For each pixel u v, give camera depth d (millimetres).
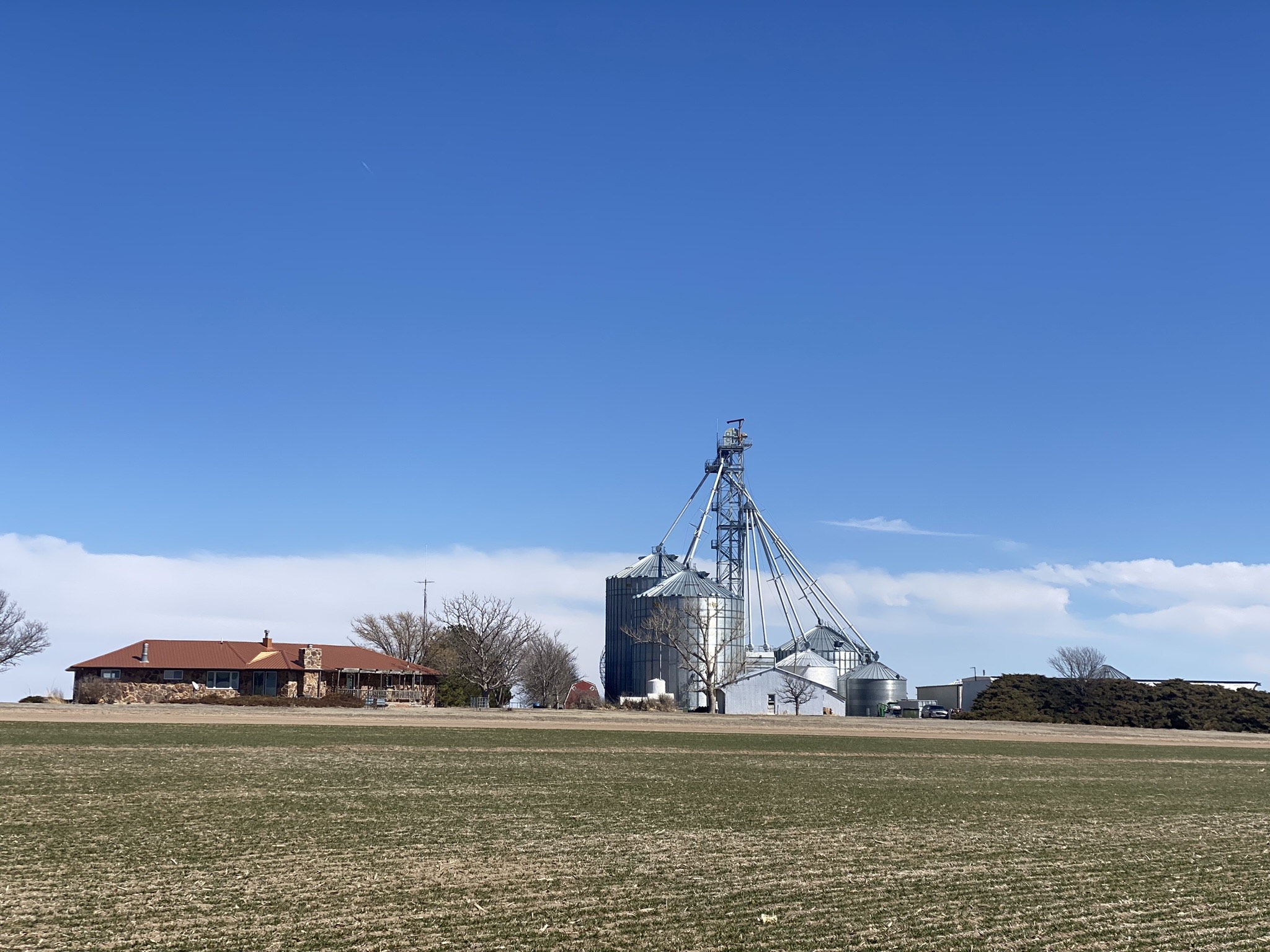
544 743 62906
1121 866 26531
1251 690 133875
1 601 140125
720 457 167500
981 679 157125
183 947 18156
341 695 114125
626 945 18797
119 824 29656
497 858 26000
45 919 19672
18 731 59938
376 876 23719
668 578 158125
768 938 19359
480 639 142375
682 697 149500
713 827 31531
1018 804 39344
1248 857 28266
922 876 24828
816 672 153375
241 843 27188
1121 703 130875
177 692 118500
